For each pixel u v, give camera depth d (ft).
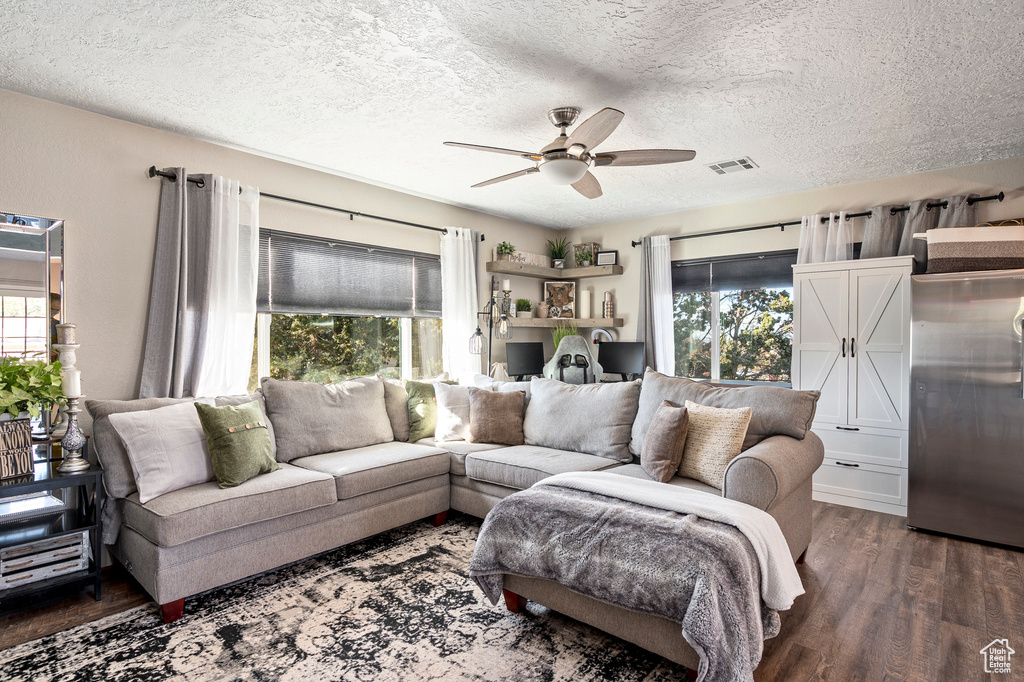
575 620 7.85
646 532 6.63
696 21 6.93
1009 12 6.65
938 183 13.37
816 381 14.12
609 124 7.57
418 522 12.26
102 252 9.95
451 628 7.59
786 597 6.50
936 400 11.55
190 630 7.52
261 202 12.29
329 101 9.38
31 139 9.18
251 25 7.03
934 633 7.38
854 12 6.70
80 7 6.59
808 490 9.97
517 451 11.82
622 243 19.35
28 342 9.24
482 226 17.88
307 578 9.21
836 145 11.60
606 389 12.07
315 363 13.56
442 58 7.91
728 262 16.96
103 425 8.93
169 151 10.78
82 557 8.29
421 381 13.80
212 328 11.00
